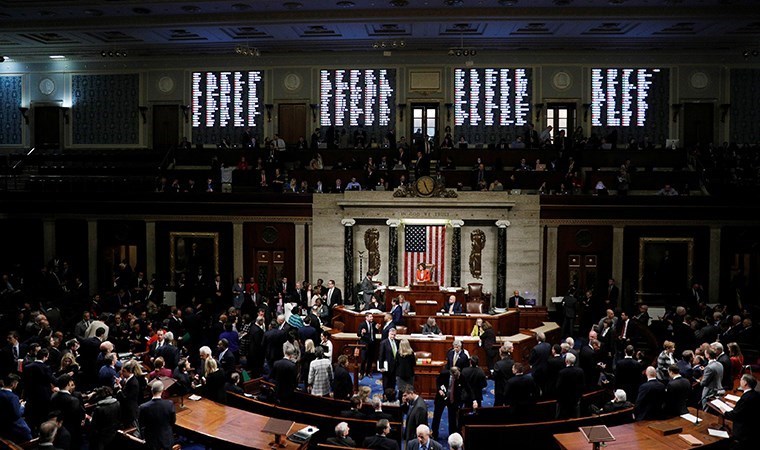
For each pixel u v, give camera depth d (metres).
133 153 30.53
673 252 24.92
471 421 12.55
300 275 25.62
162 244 26.48
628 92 29.95
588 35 27.56
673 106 29.84
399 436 11.48
